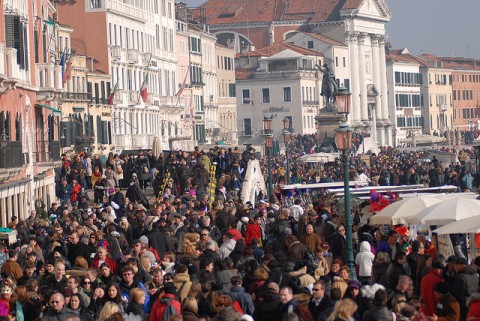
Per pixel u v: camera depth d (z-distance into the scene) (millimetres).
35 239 50500
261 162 133625
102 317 32156
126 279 37781
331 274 40188
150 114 167500
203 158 88438
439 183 101375
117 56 150125
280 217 54844
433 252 41656
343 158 49969
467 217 42156
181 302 37719
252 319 30984
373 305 31219
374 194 53312
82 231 49781
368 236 48344
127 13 157500
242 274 40406
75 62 129250
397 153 180500
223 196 73688
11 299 35906
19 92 77562
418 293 40125
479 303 30953
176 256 49719
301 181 108000
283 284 37781
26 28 80750
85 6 148250
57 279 38844
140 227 55688
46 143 87750
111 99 139625
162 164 94250
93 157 109938
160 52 176875
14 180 74062
